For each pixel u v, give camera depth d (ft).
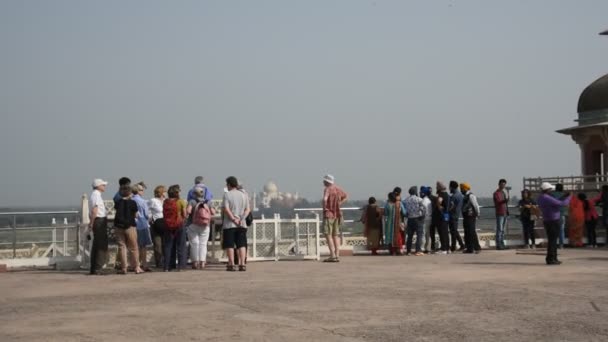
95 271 59.31
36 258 67.67
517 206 94.68
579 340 29.55
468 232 79.92
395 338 30.14
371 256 77.71
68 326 33.60
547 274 53.42
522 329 31.89
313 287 47.24
